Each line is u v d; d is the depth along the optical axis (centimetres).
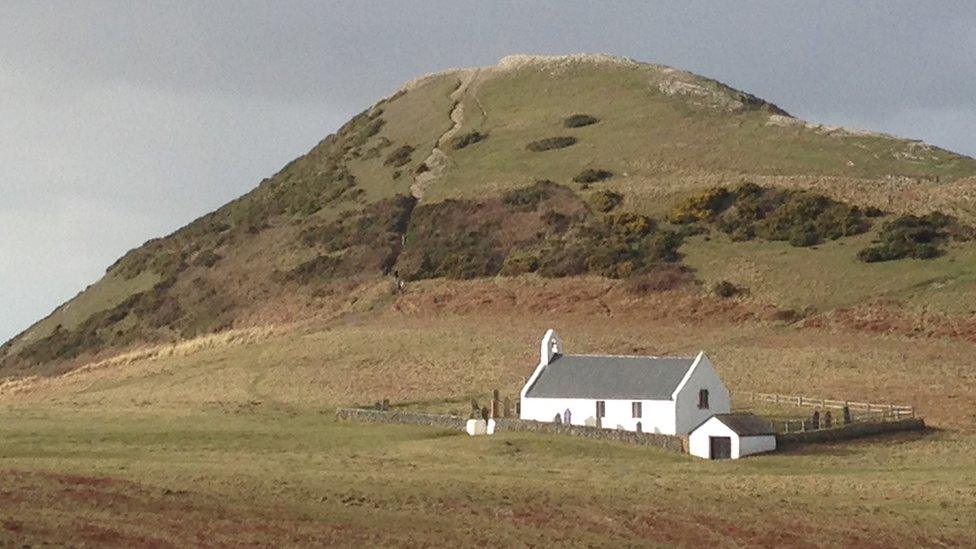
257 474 14200
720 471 16388
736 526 12644
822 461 17375
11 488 12319
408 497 13100
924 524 12988
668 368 19750
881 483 15175
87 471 14038
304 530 11506
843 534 12531
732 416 18212
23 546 10100
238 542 10912
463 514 12531
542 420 19938
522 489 13875
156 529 11125
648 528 12406
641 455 17700
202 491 12850
